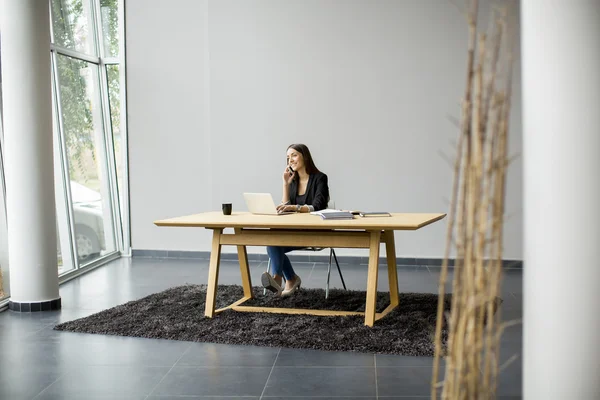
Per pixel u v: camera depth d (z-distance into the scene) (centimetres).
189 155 741
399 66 691
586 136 177
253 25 713
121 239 770
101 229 740
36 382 330
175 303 495
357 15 695
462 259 176
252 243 450
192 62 731
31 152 484
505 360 358
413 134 692
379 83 695
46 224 492
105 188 755
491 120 173
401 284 594
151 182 752
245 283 513
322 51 702
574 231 179
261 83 716
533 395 189
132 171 755
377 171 701
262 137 720
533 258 187
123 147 755
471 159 171
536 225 185
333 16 699
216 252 454
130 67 744
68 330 428
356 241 432
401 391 312
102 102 760
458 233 174
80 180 698
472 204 170
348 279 617
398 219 427
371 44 694
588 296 179
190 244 752
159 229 757
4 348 390
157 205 753
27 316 472
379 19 691
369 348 375
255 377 333
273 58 712
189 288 557
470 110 168
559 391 183
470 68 167
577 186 178
